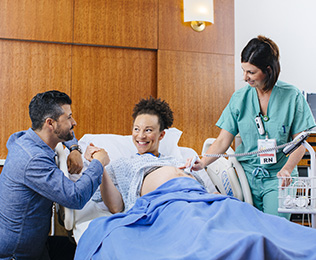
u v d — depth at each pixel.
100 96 3.42
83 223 1.83
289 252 1.04
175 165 2.06
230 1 3.70
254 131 2.28
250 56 2.05
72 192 1.57
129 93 3.48
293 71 4.08
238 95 2.34
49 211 1.70
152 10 3.52
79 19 3.37
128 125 3.47
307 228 1.25
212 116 3.62
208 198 1.50
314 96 3.89
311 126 2.20
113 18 3.44
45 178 1.55
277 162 2.24
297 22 4.11
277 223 1.31
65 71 3.35
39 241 1.67
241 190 2.31
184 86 3.57
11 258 1.62
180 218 1.33
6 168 1.63
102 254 1.29
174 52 3.56
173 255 1.11
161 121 2.12
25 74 3.28
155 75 3.55
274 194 2.20
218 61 3.65
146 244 1.26
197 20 3.51
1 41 3.24
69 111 1.70
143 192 1.93
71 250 1.99
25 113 3.27
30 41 3.30
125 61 3.49
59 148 1.90
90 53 3.41
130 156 2.24
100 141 2.39
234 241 1.02
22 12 3.26
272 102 2.22
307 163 3.45
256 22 4.05
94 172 1.68
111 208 1.92
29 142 1.64
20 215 1.60
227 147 2.38
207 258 1.01
